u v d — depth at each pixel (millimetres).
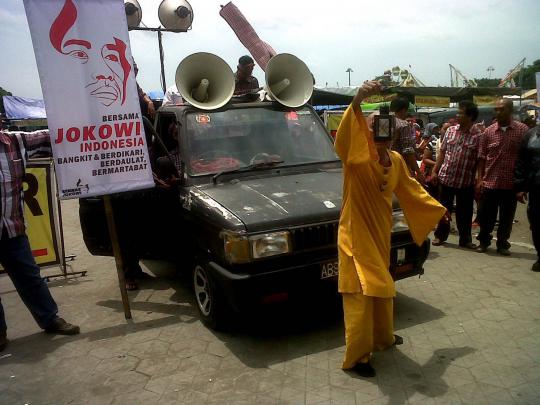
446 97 14484
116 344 3699
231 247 3172
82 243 7207
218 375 3146
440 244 6012
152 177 4031
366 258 2871
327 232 3369
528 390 2791
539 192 4691
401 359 3219
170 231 4473
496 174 5281
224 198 3594
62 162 3717
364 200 2861
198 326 3938
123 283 4145
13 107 20422
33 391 3117
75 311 4434
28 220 5180
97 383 3156
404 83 15891
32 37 3562
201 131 4305
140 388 3055
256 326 3842
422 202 3168
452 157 5676
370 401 2762
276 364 3240
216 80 4590
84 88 3725
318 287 3377
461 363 3127
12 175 3658
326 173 4227
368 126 2930
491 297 4203
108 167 3852
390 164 2928
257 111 4590
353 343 2941
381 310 3053
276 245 3195
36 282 3885
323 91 13125
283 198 3549
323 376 3055
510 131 5160
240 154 4258
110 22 3748
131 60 3850
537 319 3717
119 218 4621
